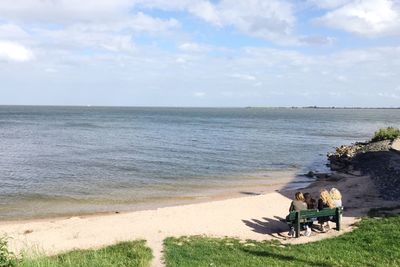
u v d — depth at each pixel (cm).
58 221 1922
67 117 15125
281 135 8112
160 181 3161
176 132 8369
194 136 7444
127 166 3828
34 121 11912
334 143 6575
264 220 1819
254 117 18850
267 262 1222
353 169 3475
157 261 1266
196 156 4638
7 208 2292
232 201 2228
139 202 2470
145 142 6159
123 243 1477
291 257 1275
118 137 6950
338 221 1569
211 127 10350
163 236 1573
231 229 1677
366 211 1845
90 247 1466
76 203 2428
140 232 1644
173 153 4862
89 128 9138
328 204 1614
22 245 1498
